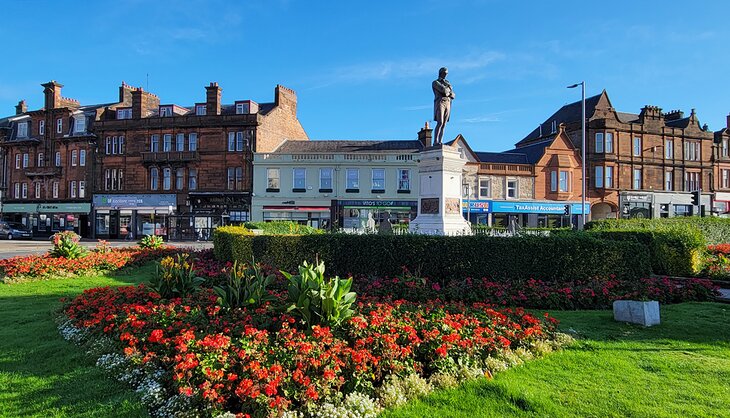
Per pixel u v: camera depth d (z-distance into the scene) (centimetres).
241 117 4100
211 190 4156
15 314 838
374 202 3919
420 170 1379
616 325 724
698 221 2128
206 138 4181
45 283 1209
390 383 472
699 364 543
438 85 1359
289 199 3956
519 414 419
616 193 4194
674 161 4475
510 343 595
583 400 445
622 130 4272
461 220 1328
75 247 1527
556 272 992
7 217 4884
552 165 4056
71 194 4647
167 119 4238
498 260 1005
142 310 634
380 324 566
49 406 435
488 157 4088
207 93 4206
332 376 436
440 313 655
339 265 1089
